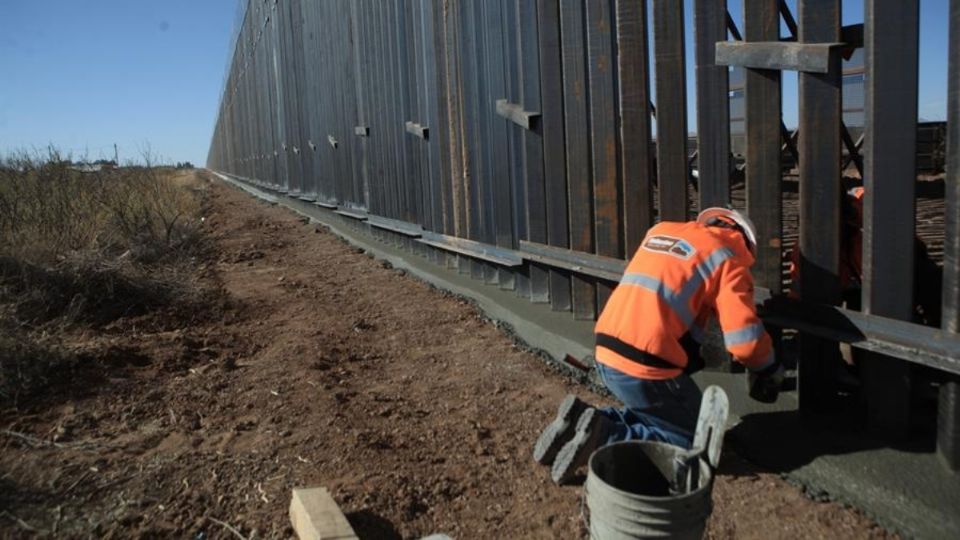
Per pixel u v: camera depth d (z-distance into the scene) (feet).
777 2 12.30
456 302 23.44
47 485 11.55
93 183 37.19
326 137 46.14
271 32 67.26
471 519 10.60
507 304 21.39
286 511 10.80
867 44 10.57
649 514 7.97
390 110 32.24
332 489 11.22
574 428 11.46
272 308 23.68
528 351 18.11
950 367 9.84
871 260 10.94
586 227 18.15
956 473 10.23
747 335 10.64
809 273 12.19
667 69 14.67
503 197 22.12
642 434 11.34
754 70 12.67
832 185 11.79
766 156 12.79
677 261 11.16
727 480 11.39
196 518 10.69
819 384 12.50
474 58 23.06
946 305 10.05
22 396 15.37
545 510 10.76
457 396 15.37
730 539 9.81
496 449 12.76
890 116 10.47
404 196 31.65
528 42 19.65
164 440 13.34
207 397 15.38
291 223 50.90
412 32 28.60
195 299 24.02
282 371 16.96
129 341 19.27
